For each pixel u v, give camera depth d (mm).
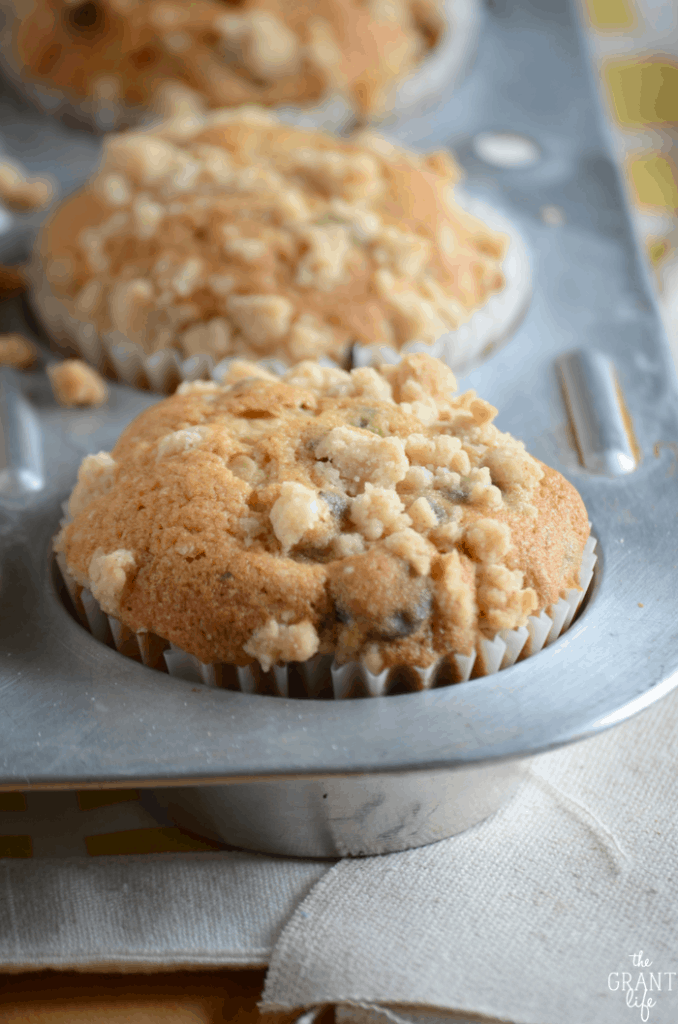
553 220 386
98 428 343
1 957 294
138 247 351
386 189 357
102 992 296
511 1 477
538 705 287
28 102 424
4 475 330
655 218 448
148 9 410
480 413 305
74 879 302
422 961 289
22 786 283
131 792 315
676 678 291
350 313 341
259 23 407
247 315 339
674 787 310
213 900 300
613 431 330
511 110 422
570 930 293
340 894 297
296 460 299
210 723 288
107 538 298
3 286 369
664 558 310
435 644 288
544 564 294
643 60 528
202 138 368
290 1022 291
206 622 290
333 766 281
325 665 292
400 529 291
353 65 413
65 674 297
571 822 306
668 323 406
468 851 303
